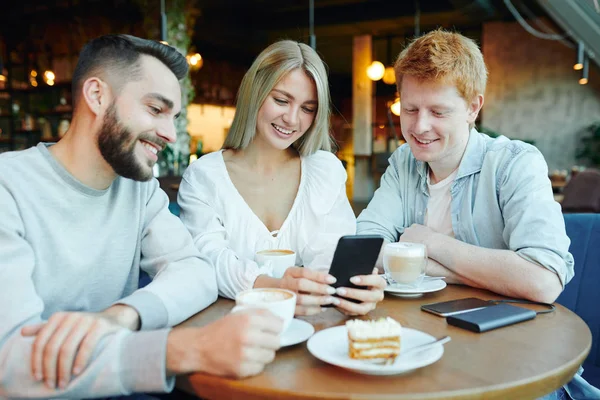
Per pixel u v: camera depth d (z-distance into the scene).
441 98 1.46
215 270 1.36
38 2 8.12
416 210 1.78
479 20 9.35
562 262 1.31
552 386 0.85
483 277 1.35
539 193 1.44
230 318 0.85
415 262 1.31
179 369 0.84
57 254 1.10
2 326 0.92
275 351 0.90
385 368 0.80
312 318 1.16
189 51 7.09
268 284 1.23
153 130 1.11
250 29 10.45
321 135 1.82
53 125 8.23
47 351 0.85
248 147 1.80
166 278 1.17
